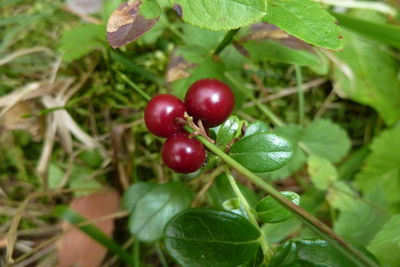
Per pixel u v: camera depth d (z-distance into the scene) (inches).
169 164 2.4
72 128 4.3
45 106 4.3
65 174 4.3
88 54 4.3
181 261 2.4
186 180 3.8
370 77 4.7
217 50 3.6
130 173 4.2
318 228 2.3
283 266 2.4
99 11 4.8
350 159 4.5
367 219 3.8
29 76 4.6
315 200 4.2
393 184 4.3
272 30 3.5
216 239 2.4
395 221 3.0
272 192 2.3
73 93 4.3
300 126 4.4
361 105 4.9
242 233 2.4
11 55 4.4
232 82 4.1
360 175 4.3
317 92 4.9
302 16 2.6
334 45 2.5
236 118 2.8
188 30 3.9
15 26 4.9
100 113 4.4
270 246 2.6
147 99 3.8
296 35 2.6
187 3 2.5
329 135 4.4
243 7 2.4
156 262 4.1
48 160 4.3
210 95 2.5
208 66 3.5
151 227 3.3
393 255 3.3
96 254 3.8
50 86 4.3
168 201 3.4
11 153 4.4
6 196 4.2
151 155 4.4
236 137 2.8
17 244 4.0
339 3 4.8
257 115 4.7
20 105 4.3
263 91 4.7
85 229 3.7
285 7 2.7
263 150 2.6
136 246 3.7
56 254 3.9
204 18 2.5
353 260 2.3
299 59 3.4
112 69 3.9
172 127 2.4
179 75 3.5
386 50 4.8
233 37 3.6
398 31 4.0
